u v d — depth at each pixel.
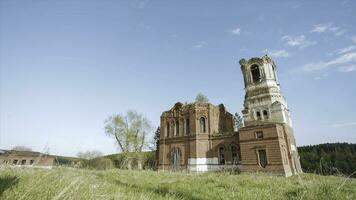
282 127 31.77
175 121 43.12
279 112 36.62
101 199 4.26
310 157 34.72
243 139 31.98
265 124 30.70
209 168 35.88
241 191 7.75
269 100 38.78
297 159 33.97
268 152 29.36
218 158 36.22
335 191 6.27
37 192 3.80
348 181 8.02
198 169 35.78
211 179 11.71
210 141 38.09
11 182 4.05
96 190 4.89
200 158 36.75
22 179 4.64
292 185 9.43
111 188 6.24
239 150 34.16
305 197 6.27
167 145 42.06
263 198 6.77
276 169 27.97
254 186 9.80
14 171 5.44
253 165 29.86
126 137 50.31
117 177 12.60
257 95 40.47
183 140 39.84
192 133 38.91
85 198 3.97
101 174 12.94
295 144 36.72
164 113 45.09
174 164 39.34
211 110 40.88
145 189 7.64
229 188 8.81
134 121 52.34
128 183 10.01
